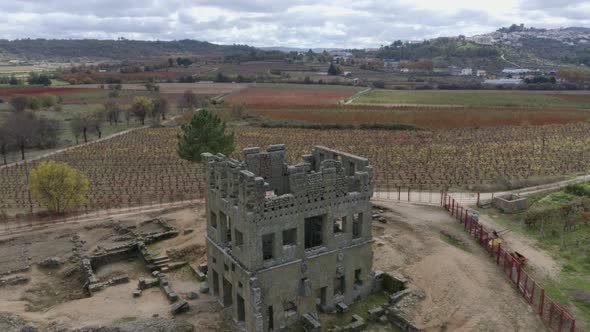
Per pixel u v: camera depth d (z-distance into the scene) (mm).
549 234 58562
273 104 195625
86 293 47094
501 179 83500
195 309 41750
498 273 47562
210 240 42969
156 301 43656
